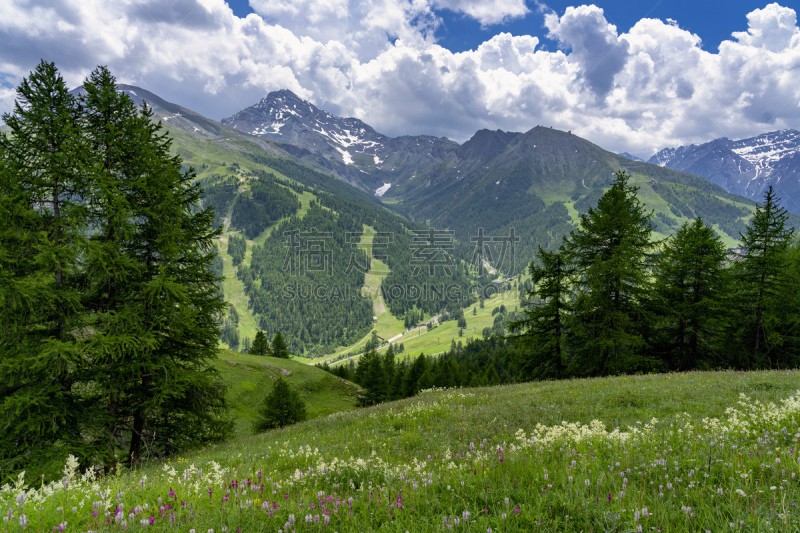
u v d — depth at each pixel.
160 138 16.11
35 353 12.22
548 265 27.75
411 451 9.09
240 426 40.62
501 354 103.88
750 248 27.94
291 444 11.34
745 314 28.91
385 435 11.41
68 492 4.40
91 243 12.70
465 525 3.47
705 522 3.17
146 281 14.60
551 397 14.12
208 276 16.38
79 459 12.28
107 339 12.65
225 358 56.50
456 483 4.62
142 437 15.47
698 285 27.06
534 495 4.00
